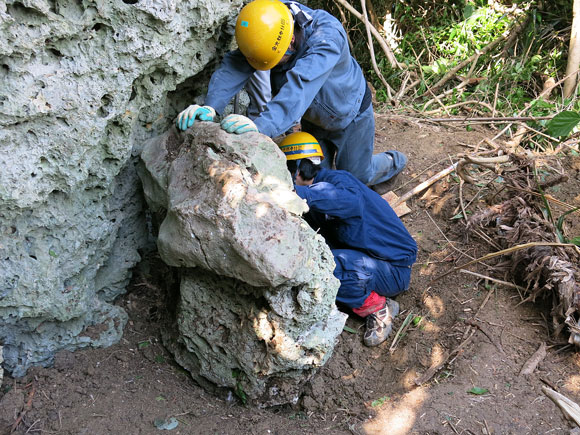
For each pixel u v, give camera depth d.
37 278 2.26
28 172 2.10
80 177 2.29
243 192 2.09
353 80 3.07
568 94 4.89
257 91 3.60
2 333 2.36
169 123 2.92
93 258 2.56
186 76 2.66
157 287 2.98
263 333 2.28
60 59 2.10
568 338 2.67
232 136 2.27
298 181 2.91
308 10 2.83
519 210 3.17
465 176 3.51
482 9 5.77
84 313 2.55
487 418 2.31
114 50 2.20
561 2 5.52
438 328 2.90
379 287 2.91
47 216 2.27
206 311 2.42
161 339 2.75
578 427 2.27
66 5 2.05
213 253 2.13
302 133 2.95
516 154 3.44
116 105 2.30
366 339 2.89
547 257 2.77
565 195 3.60
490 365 2.59
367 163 3.56
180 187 2.28
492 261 3.16
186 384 2.58
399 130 4.59
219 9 2.59
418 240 3.46
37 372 2.47
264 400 2.46
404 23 6.14
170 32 2.32
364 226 2.84
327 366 2.72
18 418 2.26
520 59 5.39
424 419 2.32
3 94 1.96
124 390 2.47
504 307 2.91
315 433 2.35
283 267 2.02
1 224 2.14
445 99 5.20
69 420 2.28
